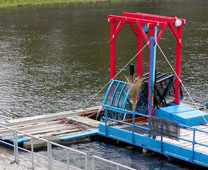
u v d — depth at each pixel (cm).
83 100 3675
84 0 11100
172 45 5978
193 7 9806
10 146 2431
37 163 2138
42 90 3966
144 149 2397
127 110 2623
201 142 2291
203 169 2200
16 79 4347
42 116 2884
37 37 6631
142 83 2647
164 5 10288
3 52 5653
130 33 7025
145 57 5291
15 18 8488
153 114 2648
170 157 2298
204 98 3666
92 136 2591
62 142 2509
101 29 7231
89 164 2266
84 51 5650
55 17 8544
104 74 4500
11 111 3403
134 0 11438
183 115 2544
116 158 2355
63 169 2047
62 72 4600
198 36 6525
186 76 4344
